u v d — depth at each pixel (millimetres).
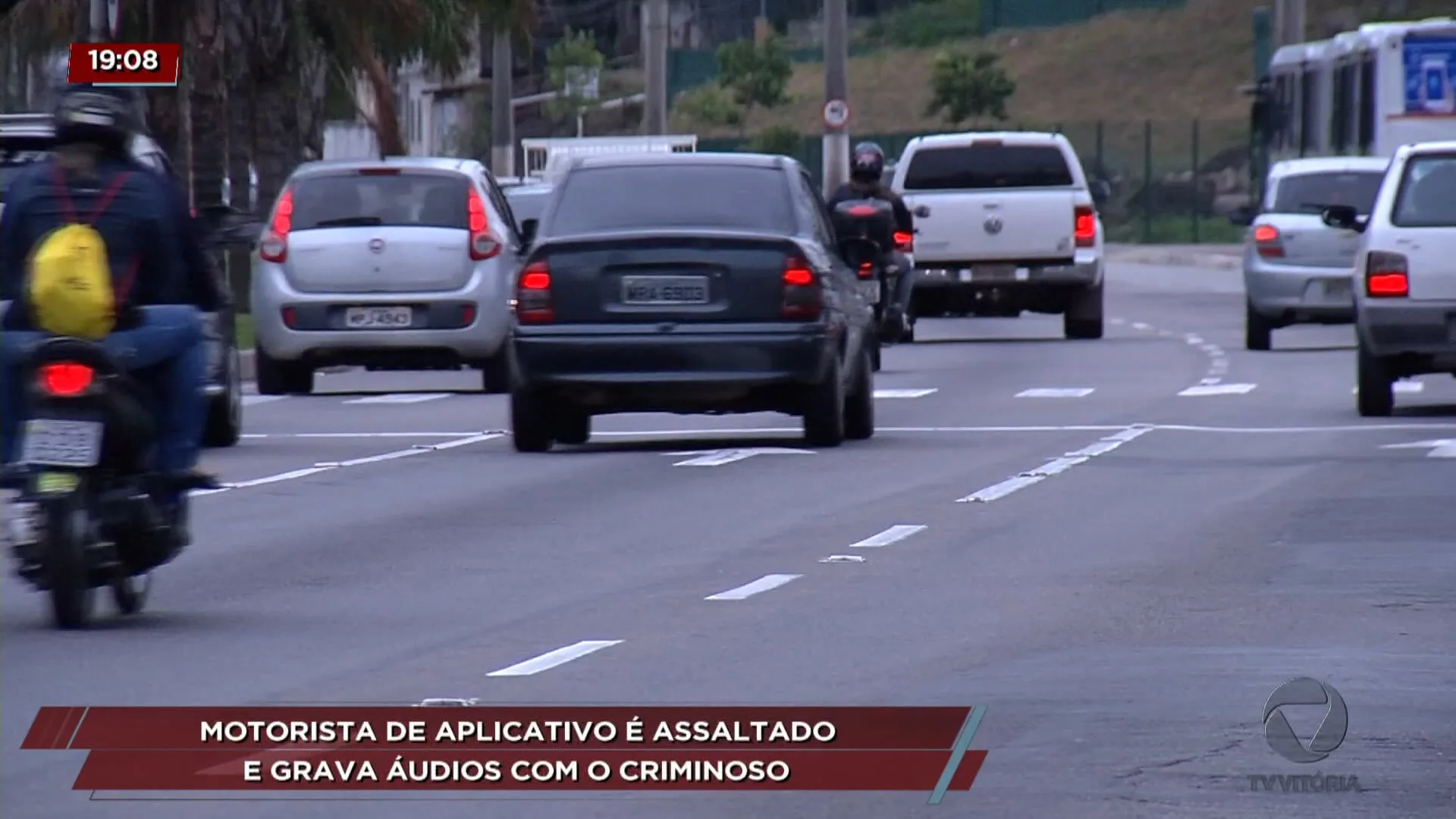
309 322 85812
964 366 101250
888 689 33344
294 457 66000
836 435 66188
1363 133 141000
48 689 33531
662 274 63844
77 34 126062
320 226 86500
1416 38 138250
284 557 46750
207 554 47344
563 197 66500
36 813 26859
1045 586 42312
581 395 64188
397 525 51531
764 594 41656
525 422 65812
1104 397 83938
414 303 85750
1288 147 172625
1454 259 72688
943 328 136750
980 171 121062
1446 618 39094
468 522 51875
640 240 63719
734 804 27188
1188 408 78688
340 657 35969
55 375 37719
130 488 38781
